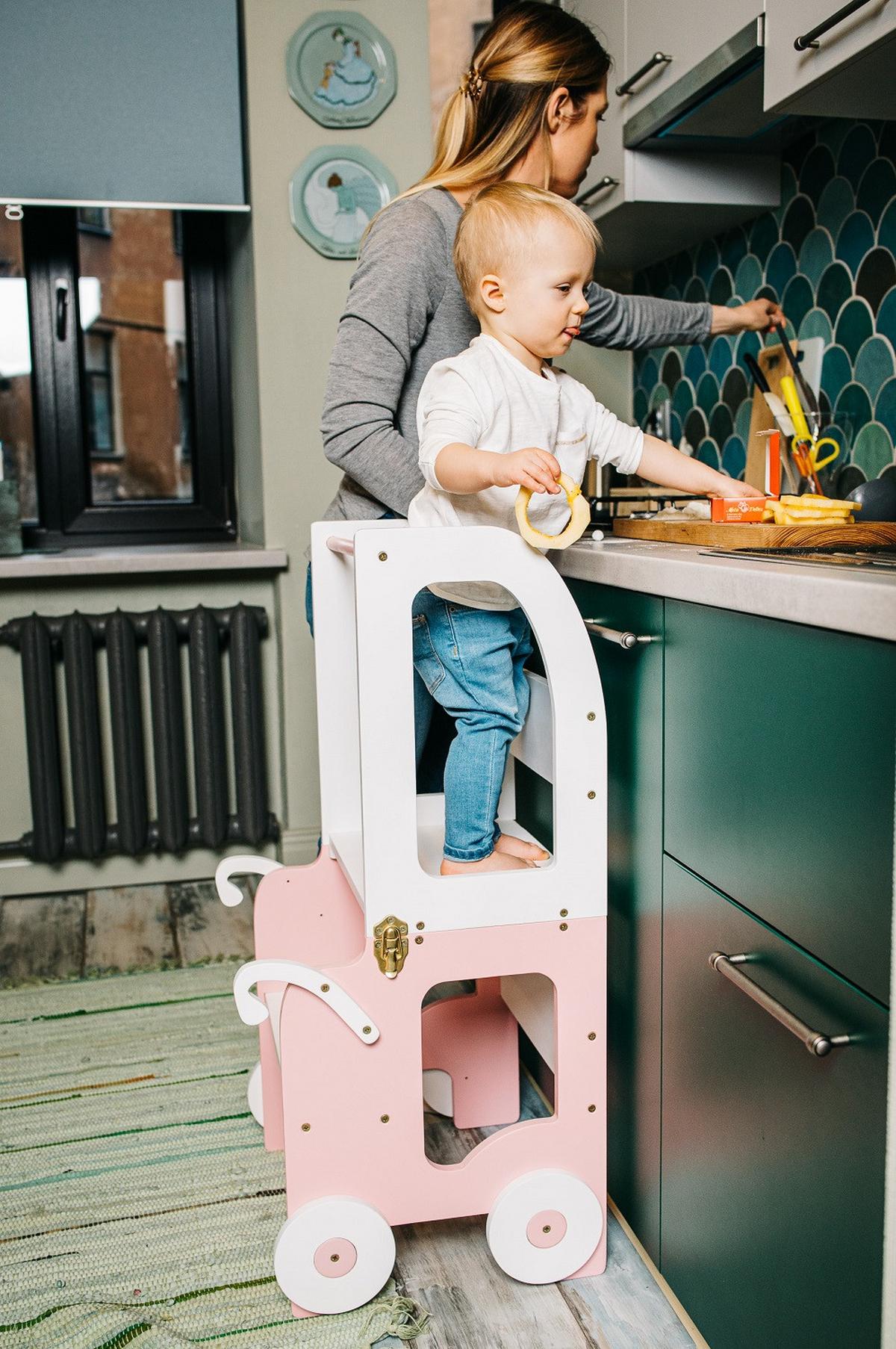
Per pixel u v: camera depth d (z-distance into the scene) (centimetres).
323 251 251
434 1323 122
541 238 118
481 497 125
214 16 240
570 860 122
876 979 79
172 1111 170
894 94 134
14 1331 122
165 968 222
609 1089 139
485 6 249
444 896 119
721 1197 107
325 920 158
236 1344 119
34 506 288
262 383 255
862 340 168
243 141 251
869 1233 82
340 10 246
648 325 175
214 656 258
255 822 264
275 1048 154
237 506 295
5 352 279
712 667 103
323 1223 121
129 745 256
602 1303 125
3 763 260
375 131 252
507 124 140
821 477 171
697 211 193
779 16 135
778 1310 96
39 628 248
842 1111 84
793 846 90
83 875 266
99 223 285
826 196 176
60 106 237
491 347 125
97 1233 140
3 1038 193
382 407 138
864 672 79
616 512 186
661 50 169
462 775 129
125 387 293
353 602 153
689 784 109
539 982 139
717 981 105
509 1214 124
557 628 118
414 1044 121
